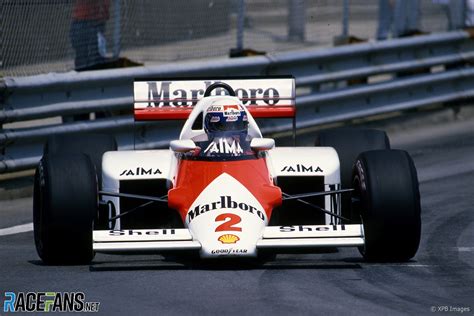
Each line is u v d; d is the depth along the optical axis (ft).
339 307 77.25
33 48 152.35
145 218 102.22
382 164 91.56
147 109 114.21
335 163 101.40
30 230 118.73
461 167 154.10
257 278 87.15
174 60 175.52
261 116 115.14
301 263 94.63
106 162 101.24
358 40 198.80
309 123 173.06
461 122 199.11
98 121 149.48
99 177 109.19
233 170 93.91
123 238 87.56
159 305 77.71
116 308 77.10
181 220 97.30
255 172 94.63
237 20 180.45
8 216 128.67
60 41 155.63
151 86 114.62
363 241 87.56
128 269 91.91
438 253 99.96
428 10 210.59
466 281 86.89
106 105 151.43
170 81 114.83
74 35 157.07
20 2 150.51
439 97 198.08
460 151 168.04
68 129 145.28
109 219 93.81
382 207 89.86
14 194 143.13
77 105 147.43
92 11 158.71
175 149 94.63
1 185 143.84
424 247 103.19
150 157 102.47
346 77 181.88
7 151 139.33
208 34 193.98
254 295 80.79
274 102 115.24
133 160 101.40
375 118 194.18
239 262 95.40
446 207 126.52
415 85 192.54
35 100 142.31
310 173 99.25
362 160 93.20
